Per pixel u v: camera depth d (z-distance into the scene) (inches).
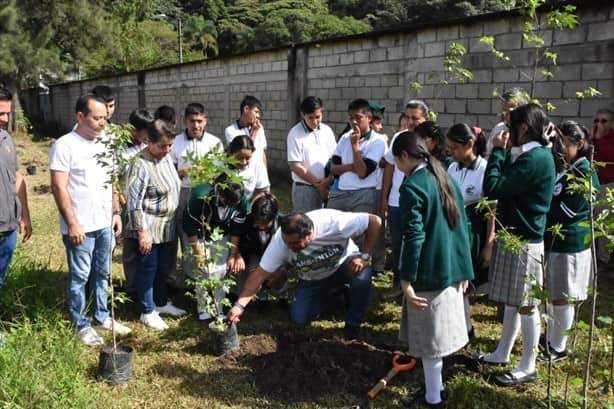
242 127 229.9
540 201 134.9
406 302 133.3
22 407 122.7
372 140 204.7
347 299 193.0
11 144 161.6
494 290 142.9
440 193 125.0
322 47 425.7
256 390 143.9
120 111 821.9
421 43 339.6
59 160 155.6
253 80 513.7
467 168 163.5
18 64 841.5
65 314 184.7
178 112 658.2
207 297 160.6
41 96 1187.9
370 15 1780.3
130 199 170.9
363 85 390.9
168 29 1723.7
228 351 161.8
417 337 129.1
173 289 210.5
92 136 161.5
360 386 144.5
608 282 223.3
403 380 147.6
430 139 165.8
